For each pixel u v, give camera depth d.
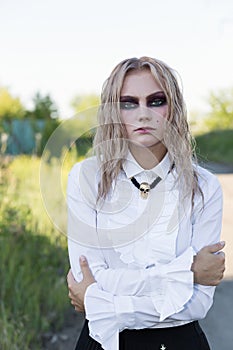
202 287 2.20
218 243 2.19
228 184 14.07
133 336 2.24
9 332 4.16
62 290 5.26
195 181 2.25
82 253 2.23
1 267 5.15
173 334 2.24
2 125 12.27
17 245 5.66
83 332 2.36
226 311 5.55
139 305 2.15
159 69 2.21
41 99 20.88
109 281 2.18
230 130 26.38
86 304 2.17
